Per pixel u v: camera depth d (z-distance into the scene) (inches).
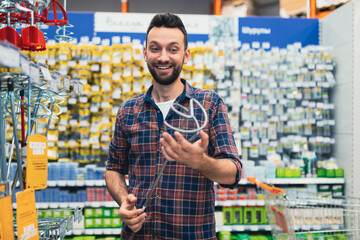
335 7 167.3
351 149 138.4
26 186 42.7
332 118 154.4
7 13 48.3
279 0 203.3
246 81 141.0
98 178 131.3
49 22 58.1
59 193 130.6
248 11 203.6
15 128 43.2
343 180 140.6
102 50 132.0
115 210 132.9
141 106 56.3
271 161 139.8
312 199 115.0
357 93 135.0
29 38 48.6
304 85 141.3
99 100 132.9
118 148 59.0
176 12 229.8
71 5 227.3
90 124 136.6
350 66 139.6
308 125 145.8
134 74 131.8
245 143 140.0
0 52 31.0
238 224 135.8
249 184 139.9
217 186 136.6
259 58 142.4
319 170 142.3
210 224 52.2
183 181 51.0
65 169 130.0
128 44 131.1
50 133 130.8
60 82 55.6
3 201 35.1
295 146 141.3
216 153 50.5
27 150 42.9
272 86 139.4
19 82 45.9
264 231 144.9
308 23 164.2
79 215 60.6
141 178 53.7
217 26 159.9
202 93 54.6
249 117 141.7
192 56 135.8
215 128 51.9
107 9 228.8
